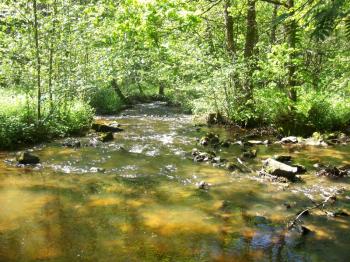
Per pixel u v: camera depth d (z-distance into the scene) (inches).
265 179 387.5
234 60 674.8
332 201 327.3
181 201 322.3
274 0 363.3
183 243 246.2
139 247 238.5
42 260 218.7
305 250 240.7
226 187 361.4
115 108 992.2
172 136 613.6
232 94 703.1
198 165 437.4
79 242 242.5
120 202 316.2
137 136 605.3
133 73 1018.1
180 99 1094.4
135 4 283.6
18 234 250.8
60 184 356.5
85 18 551.2
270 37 565.9
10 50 524.1
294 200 329.7
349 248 244.7
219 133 652.1
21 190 335.0
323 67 620.7
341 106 652.1
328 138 583.8
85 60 653.3
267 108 658.8
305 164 448.5
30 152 469.4
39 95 536.1
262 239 255.0
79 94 716.0
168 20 292.2
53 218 278.7
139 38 327.3
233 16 714.2
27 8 523.5
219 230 267.6
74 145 513.3
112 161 444.5
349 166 434.9
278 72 587.8
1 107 571.2
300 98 637.9
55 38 541.6
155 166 428.8
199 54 655.8
